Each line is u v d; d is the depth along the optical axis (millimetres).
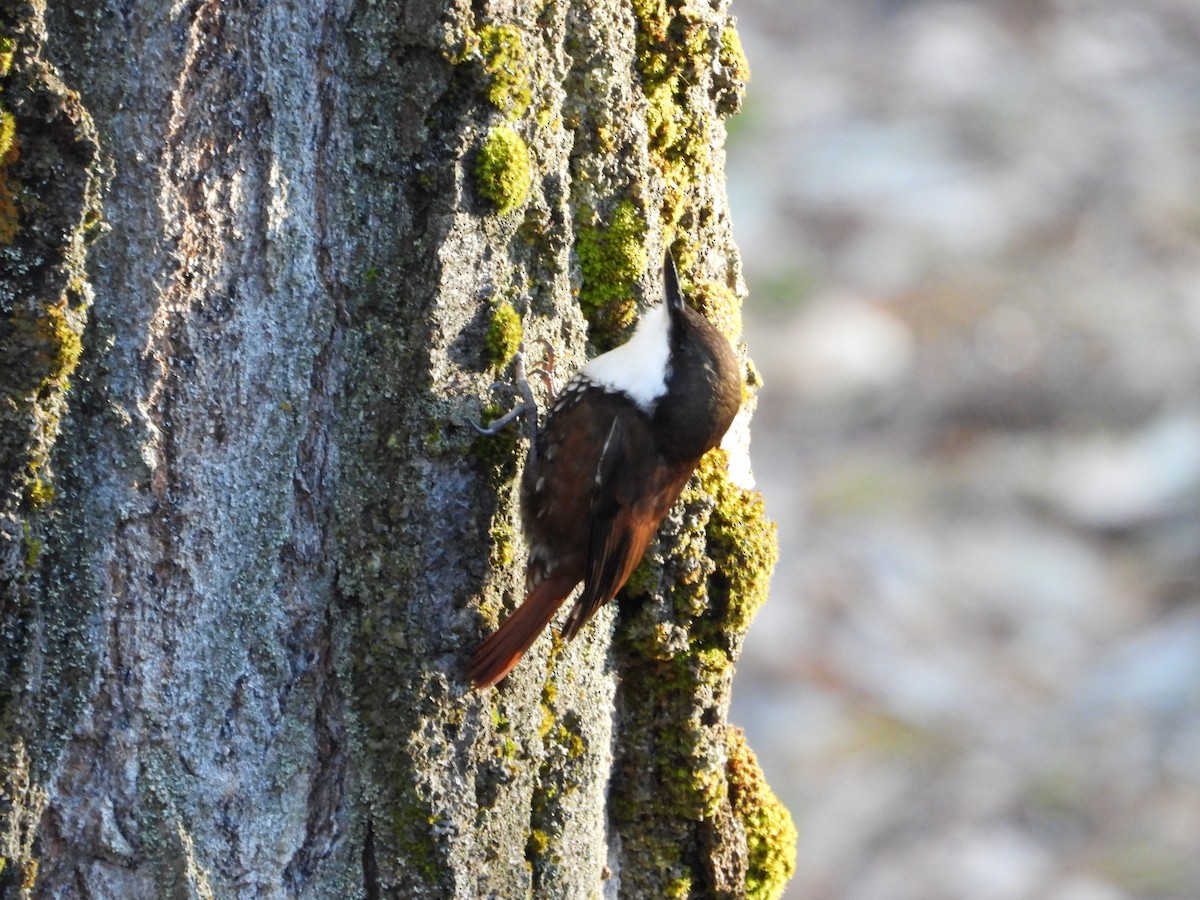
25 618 6359
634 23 7922
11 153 5992
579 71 7688
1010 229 24656
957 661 18109
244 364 6777
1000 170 25969
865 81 28672
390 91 6863
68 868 6723
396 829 7207
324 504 7004
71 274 6164
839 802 16047
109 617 6652
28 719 6438
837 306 23328
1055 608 18625
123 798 6766
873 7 31047
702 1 8320
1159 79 28516
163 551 6723
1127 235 24281
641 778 8758
